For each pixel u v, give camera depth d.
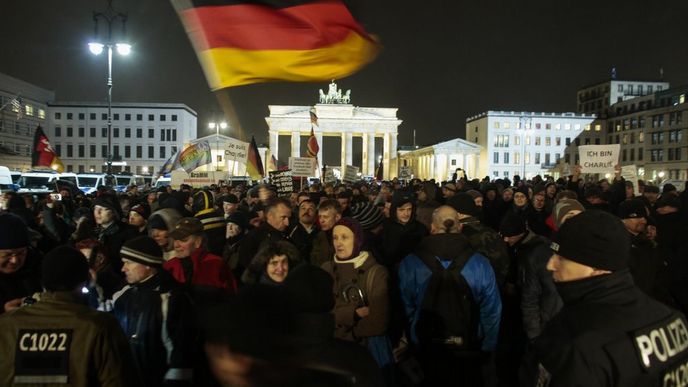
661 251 7.34
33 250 5.11
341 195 11.70
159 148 106.56
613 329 2.49
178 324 4.40
